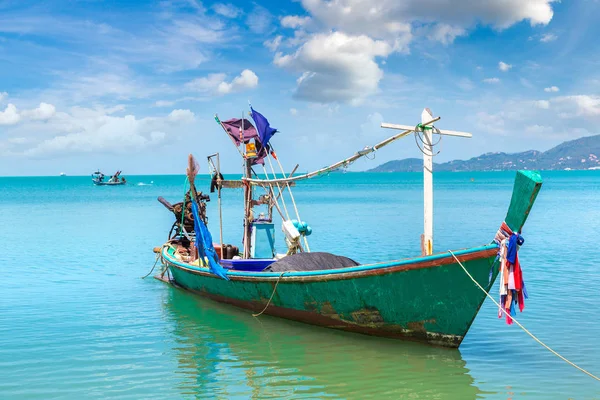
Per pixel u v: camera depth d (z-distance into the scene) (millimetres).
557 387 9602
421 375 10250
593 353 11219
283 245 31062
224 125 17781
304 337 12727
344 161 14227
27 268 22344
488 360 10984
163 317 14641
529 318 13742
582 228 34188
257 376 10281
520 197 9773
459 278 10586
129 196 95625
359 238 30344
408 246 26875
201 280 16500
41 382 9953
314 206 61438
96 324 13898
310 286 12680
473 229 34594
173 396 9352
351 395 9367
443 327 11227
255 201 17422
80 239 32344
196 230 16375
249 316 14750
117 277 20500
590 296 15805
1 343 12305
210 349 11867
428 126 12211
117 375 10336
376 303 11719
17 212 56156
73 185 190875
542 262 21516
